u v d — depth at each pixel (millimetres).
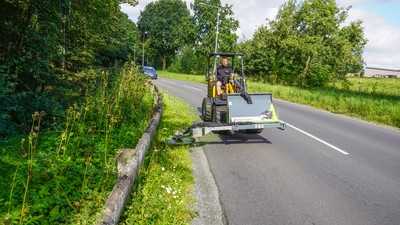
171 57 97688
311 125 13727
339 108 19734
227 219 5285
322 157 8852
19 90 9648
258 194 6281
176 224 4934
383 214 5645
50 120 8867
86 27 16688
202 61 65688
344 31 39812
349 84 39062
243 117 9570
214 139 10492
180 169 7191
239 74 12211
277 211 5629
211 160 8266
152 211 5062
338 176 7398
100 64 26922
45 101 9008
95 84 13078
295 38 38531
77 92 12180
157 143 8836
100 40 19094
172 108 16016
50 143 6645
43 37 10242
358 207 5879
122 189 4891
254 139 10656
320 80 38438
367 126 14258
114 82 12688
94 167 5691
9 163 5484
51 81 10914
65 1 11547
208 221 5191
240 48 49438
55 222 4176
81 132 7461
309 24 38281
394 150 9922
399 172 7809
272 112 9789
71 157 6109
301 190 6539
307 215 5523
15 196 4566
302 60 39469
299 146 9953
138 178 5973
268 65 42625
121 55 33781
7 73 8430
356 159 8773
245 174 7332
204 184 6645
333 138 11266
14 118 8469
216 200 5941
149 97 15148
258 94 9836
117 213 4445
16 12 10352
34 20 10766
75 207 4562
